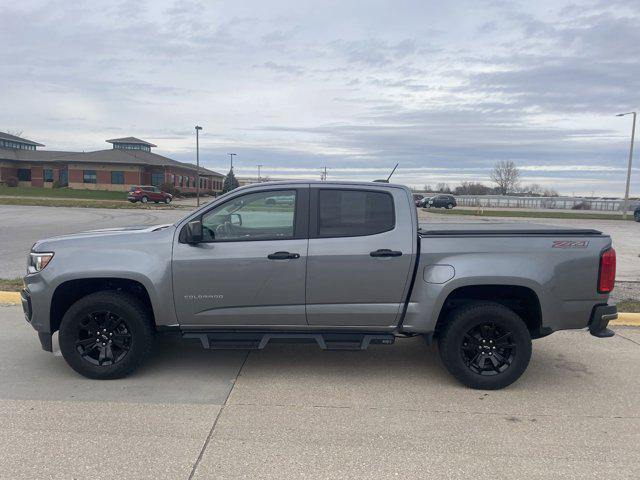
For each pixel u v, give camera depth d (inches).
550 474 127.3
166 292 181.3
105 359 186.4
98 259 181.6
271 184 186.1
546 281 177.5
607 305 182.4
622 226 1242.0
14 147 2933.1
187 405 165.2
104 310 182.4
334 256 179.3
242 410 162.1
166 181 2682.1
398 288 181.2
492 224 226.5
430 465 130.9
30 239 606.2
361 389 181.8
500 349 183.5
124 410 160.6
